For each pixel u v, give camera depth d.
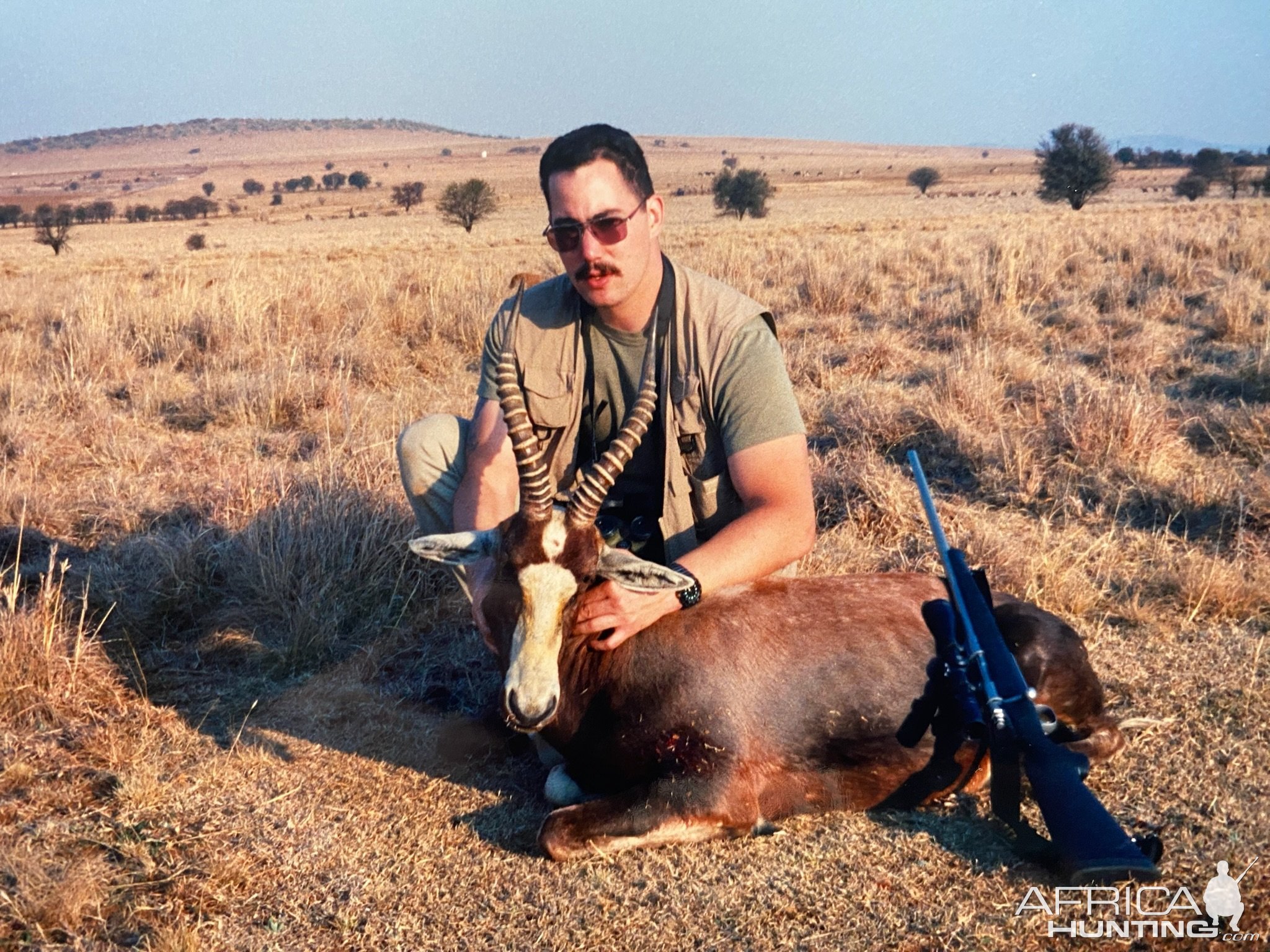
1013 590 2.58
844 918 1.58
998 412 3.87
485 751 2.04
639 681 1.82
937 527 2.13
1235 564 2.62
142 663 2.36
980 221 19.44
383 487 3.07
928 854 1.72
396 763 2.00
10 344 5.29
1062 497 3.12
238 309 5.82
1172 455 3.39
